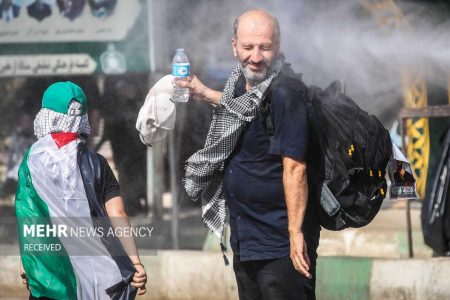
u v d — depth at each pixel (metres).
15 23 27.11
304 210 13.80
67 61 26.80
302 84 14.01
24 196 14.03
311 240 14.33
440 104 26.22
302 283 14.27
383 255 24.77
